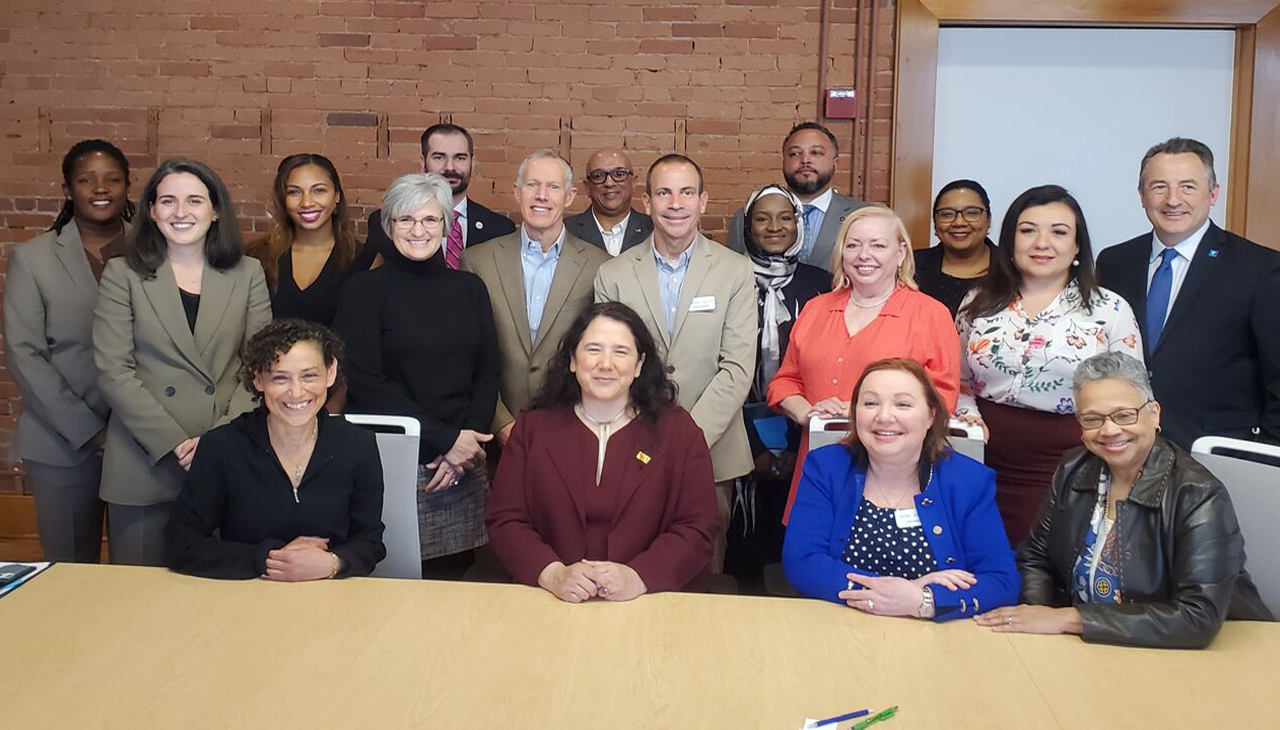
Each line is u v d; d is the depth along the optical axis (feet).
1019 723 5.36
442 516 10.12
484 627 6.53
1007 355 9.46
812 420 8.43
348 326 9.97
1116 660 6.15
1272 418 9.34
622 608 6.89
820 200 13.92
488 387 10.40
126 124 16.22
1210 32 15.60
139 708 5.42
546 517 8.15
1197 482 6.75
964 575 6.86
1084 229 9.27
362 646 6.21
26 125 16.26
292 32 16.10
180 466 9.64
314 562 7.35
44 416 10.70
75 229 11.03
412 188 9.96
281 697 5.56
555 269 11.10
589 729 5.26
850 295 10.04
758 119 16.05
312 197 11.66
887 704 5.56
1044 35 15.76
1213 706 5.56
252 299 10.18
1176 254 9.84
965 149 16.01
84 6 16.10
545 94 16.11
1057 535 7.38
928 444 7.40
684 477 8.22
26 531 16.43
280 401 7.64
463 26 16.05
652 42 15.99
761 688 5.74
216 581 7.30
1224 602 6.45
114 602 6.87
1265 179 15.56
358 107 16.17
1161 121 15.80
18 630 6.39
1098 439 6.91
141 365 9.72
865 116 15.93
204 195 9.71
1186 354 9.58
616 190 13.94
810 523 7.54
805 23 15.89
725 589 9.25
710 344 10.54
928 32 15.61
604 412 8.29
